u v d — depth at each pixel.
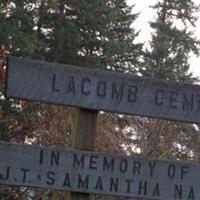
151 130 20.48
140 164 8.20
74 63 42.75
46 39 41.94
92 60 43.03
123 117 20.62
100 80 8.27
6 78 8.05
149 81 8.42
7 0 33.28
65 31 41.59
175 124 21.70
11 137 26.42
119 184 8.10
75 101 8.18
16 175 7.89
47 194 20.20
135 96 8.36
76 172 8.02
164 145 20.61
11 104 27.78
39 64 8.12
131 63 50.28
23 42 31.20
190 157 22.53
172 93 8.48
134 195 8.13
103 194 8.07
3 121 27.11
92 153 8.08
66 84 8.18
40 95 8.10
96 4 43.94
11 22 32.75
